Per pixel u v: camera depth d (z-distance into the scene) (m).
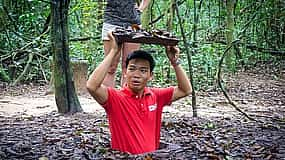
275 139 5.34
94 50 13.62
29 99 9.69
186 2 16.95
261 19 16.89
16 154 4.47
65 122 6.23
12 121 6.40
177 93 4.59
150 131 4.49
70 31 15.40
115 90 4.48
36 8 14.08
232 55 15.41
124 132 4.44
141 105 4.47
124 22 6.43
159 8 17.44
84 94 10.67
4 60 13.38
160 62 12.50
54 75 7.09
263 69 17.19
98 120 6.34
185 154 4.48
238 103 9.73
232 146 4.90
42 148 4.66
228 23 15.59
